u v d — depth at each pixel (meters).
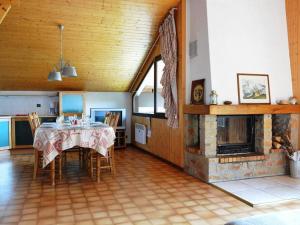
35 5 4.51
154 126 6.18
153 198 3.53
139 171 4.90
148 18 5.16
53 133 4.05
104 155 4.25
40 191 3.81
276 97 4.71
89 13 4.82
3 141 6.42
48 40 5.30
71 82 6.76
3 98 6.97
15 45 5.30
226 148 4.52
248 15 4.61
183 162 4.91
